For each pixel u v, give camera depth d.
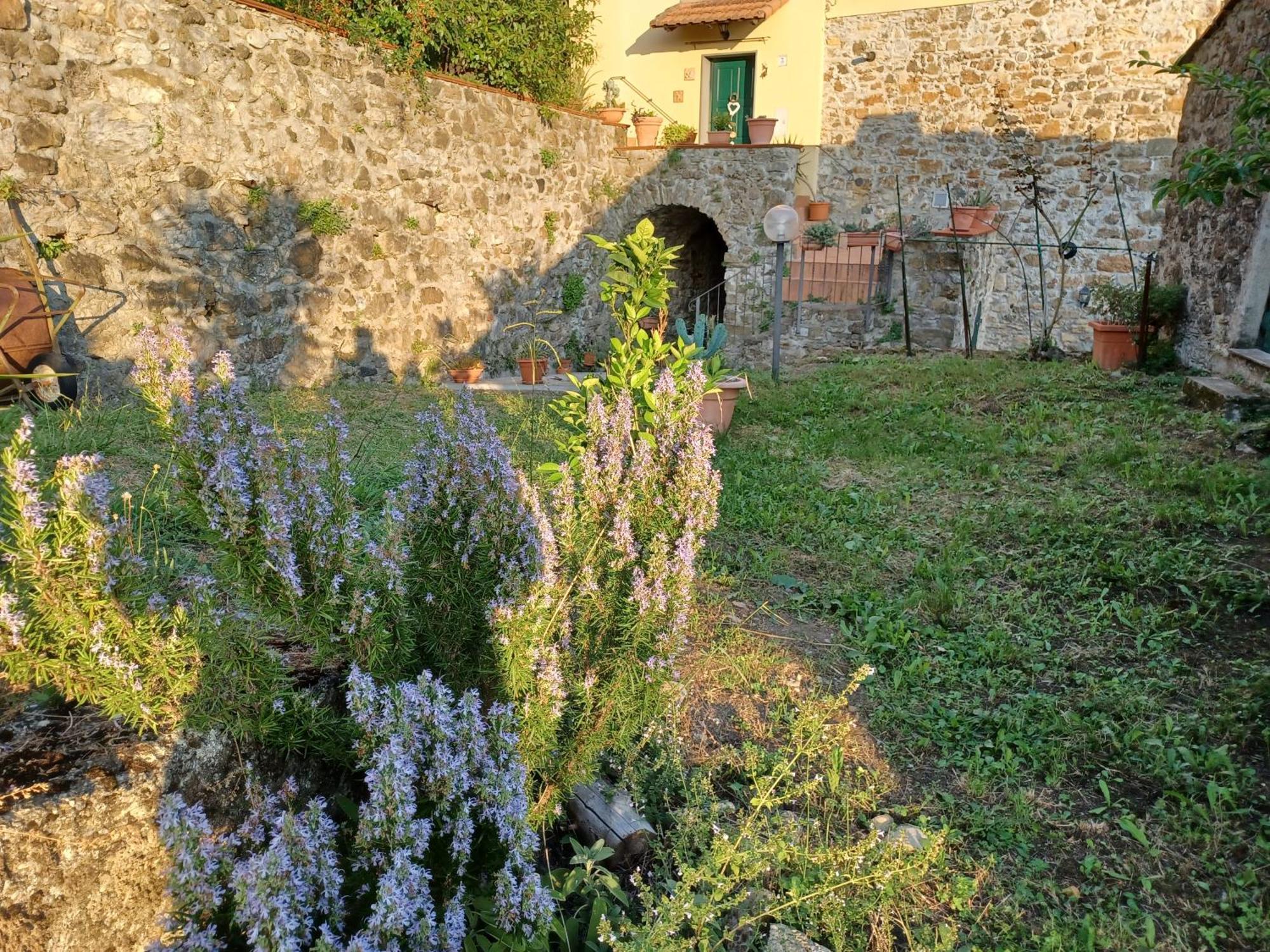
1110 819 2.80
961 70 11.28
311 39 7.20
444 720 2.01
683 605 2.64
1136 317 8.91
